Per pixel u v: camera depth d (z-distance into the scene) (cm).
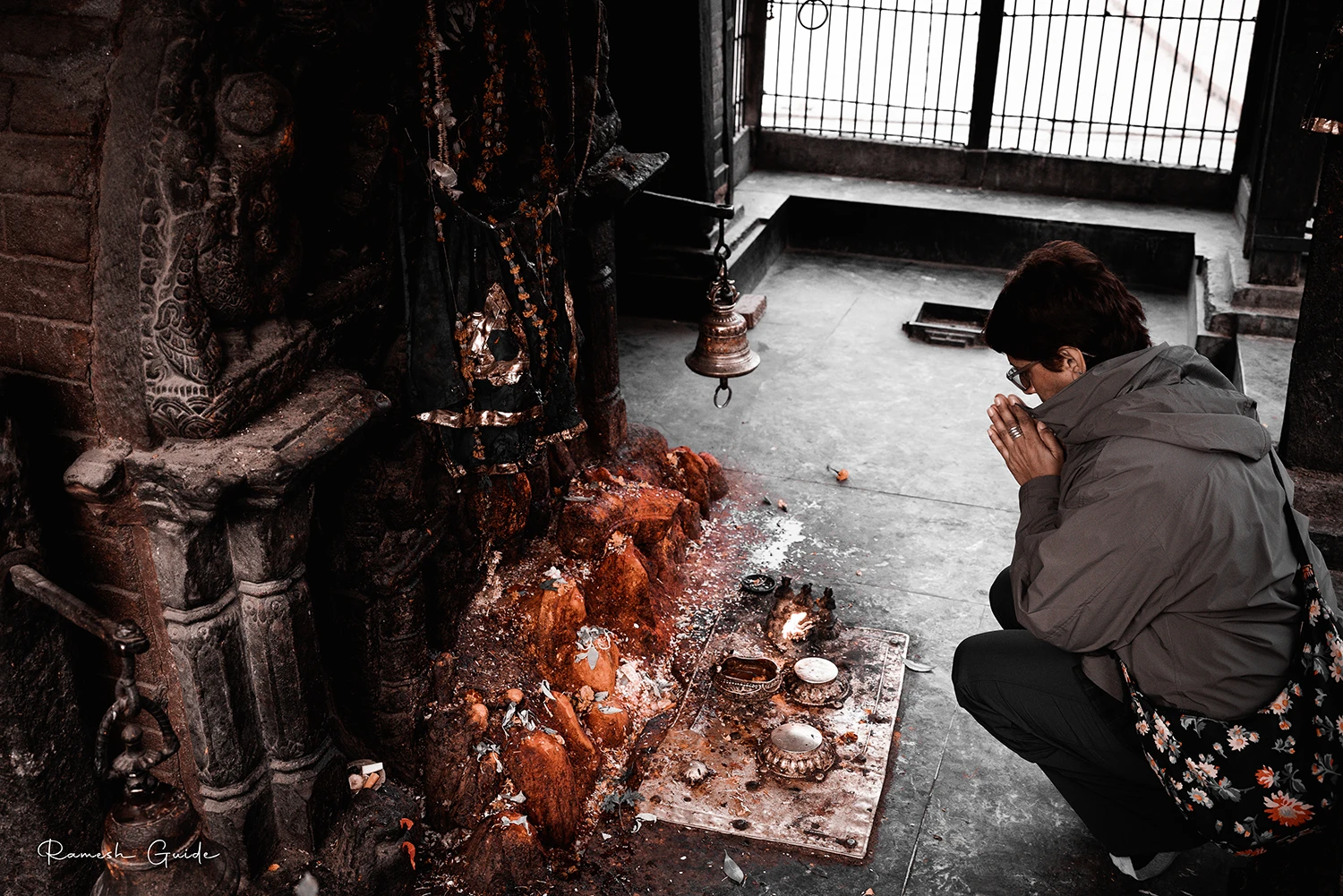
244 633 232
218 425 210
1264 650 211
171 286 200
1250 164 710
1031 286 226
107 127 200
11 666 216
